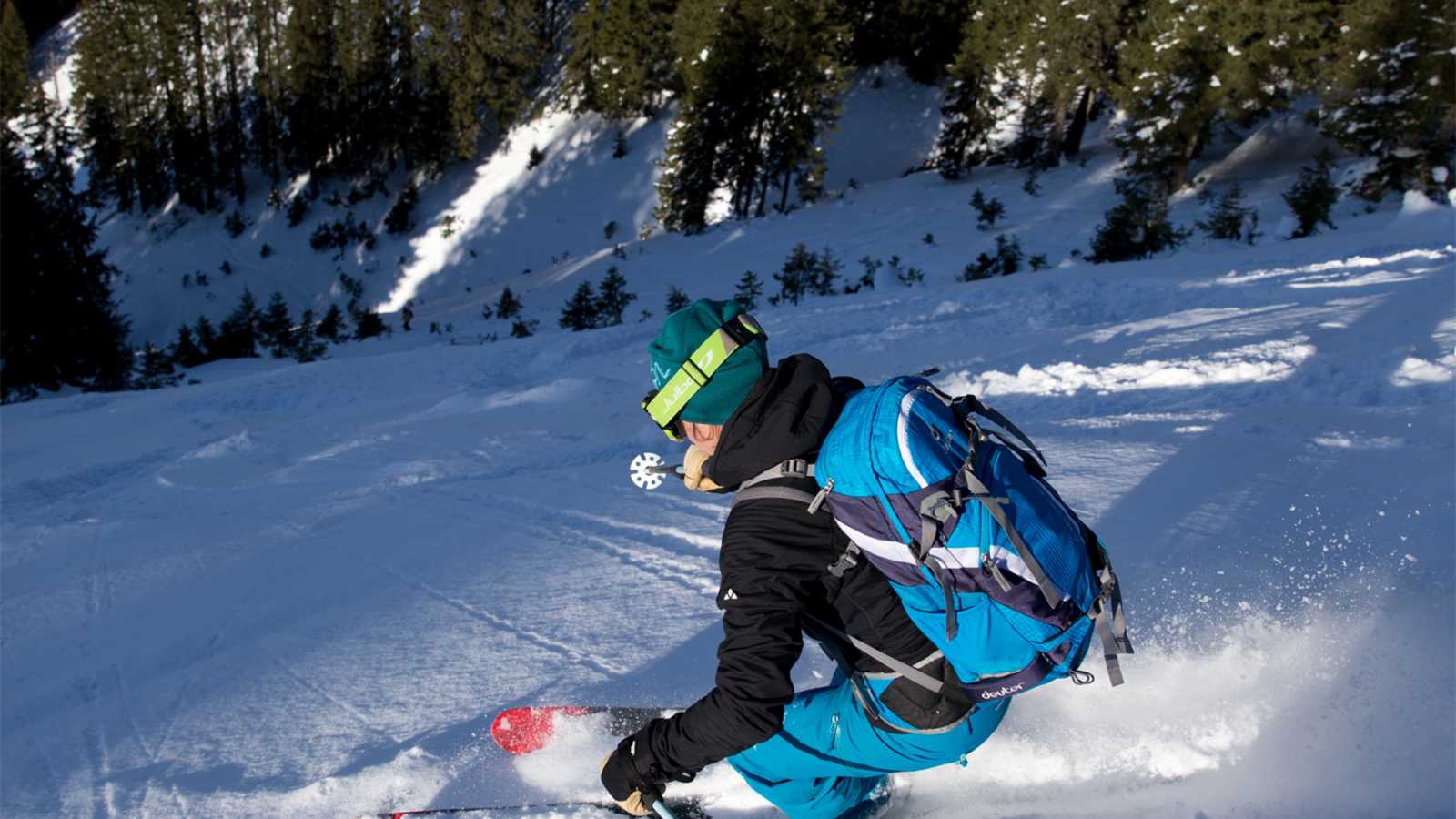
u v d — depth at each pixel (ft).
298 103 199.93
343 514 20.34
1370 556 11.71
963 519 6.07
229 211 205.36
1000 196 131.75
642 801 7.25
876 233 125.29
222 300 187.42
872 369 32.94
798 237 131.85
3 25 218.79
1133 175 122.93
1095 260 88.43
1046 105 142.51
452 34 188.55
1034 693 9.23
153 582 16.71
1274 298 37.35
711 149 147.95
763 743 7.63
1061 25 133.80
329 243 190.39
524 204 182.60
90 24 209.97
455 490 21.48
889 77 186.19
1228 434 18.94
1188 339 29.63
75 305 94.89
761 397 6.40
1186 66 115.14
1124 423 21.11
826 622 6.88
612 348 45.85
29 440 34.22
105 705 11.95
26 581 17.38
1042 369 26.81
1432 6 94.32
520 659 12.07
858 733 7.19
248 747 10.52
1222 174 122.83
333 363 45.52
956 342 37.17
